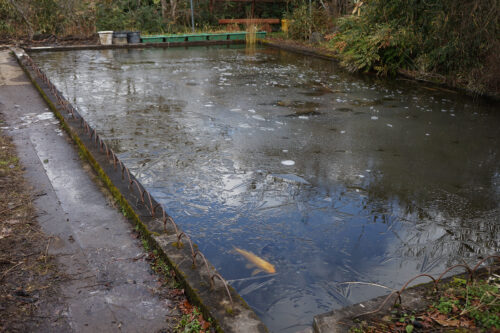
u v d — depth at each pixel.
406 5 8.92
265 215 3.36
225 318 1.91
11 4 13.18
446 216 3.41
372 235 3.12
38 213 2.98
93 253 2.54
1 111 5.55
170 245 2.51
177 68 9.88
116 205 3.17
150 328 1.97
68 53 12.12
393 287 2.57
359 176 4.11
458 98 7.43
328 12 14.43
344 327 1.82
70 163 3.93
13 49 11.20
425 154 4.72
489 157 4.66
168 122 5.66
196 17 16.75
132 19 15.29
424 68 8.98
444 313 1.90
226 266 2.73
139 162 4.30
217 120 5.82
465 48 7.75
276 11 17.75
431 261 2.84
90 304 2.11
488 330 1.78
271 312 2.35
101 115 5.91
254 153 4.64
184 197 3.62
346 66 10.18
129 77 8.64
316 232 3.15
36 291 2.17
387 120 6.00
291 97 7.25
